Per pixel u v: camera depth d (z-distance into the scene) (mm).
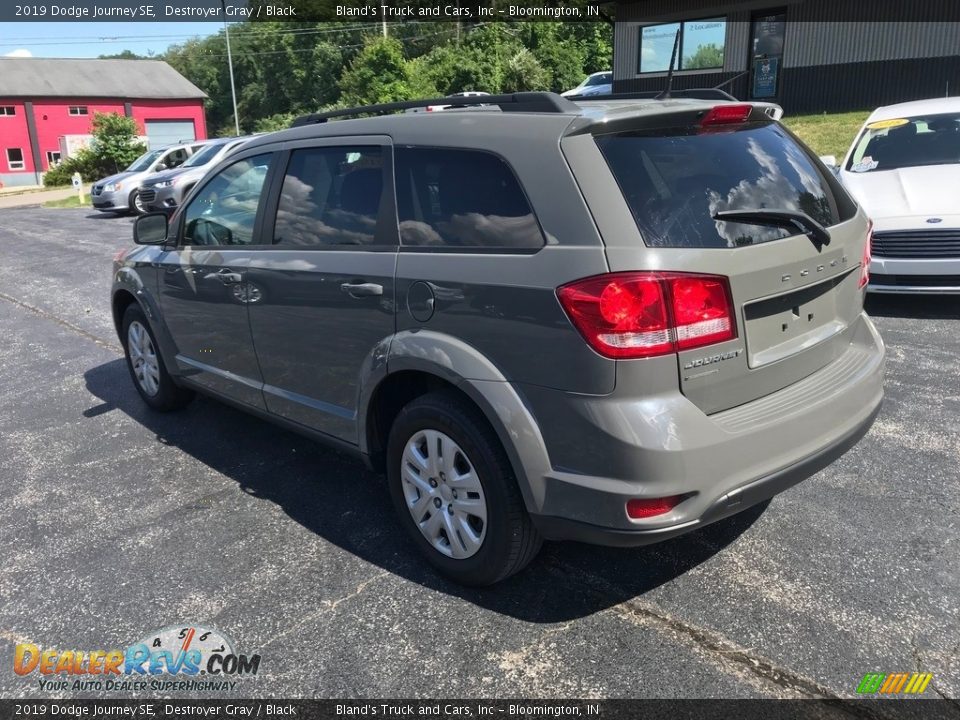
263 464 4328
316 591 3092
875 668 2533
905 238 6066
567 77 44188
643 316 2369
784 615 2812
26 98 47062
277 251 3623
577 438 2506
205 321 4215
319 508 3791
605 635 2748
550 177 2584
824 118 17031
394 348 2998
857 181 7008
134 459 4469
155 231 4430
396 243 3064
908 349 5621
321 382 3512
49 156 48625
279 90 77562
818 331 2965
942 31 16594
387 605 2980
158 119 52188
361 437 3340
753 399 2693
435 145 2990
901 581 2975
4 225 18453
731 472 2521
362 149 3303
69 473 4312
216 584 3170
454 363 2764
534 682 2541
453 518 3002
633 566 3170
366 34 67000
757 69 19000
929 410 4547
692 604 2900
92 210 21703
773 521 3455
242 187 3971
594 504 2506
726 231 2561
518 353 2605
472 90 37594
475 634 2787
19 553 3469
